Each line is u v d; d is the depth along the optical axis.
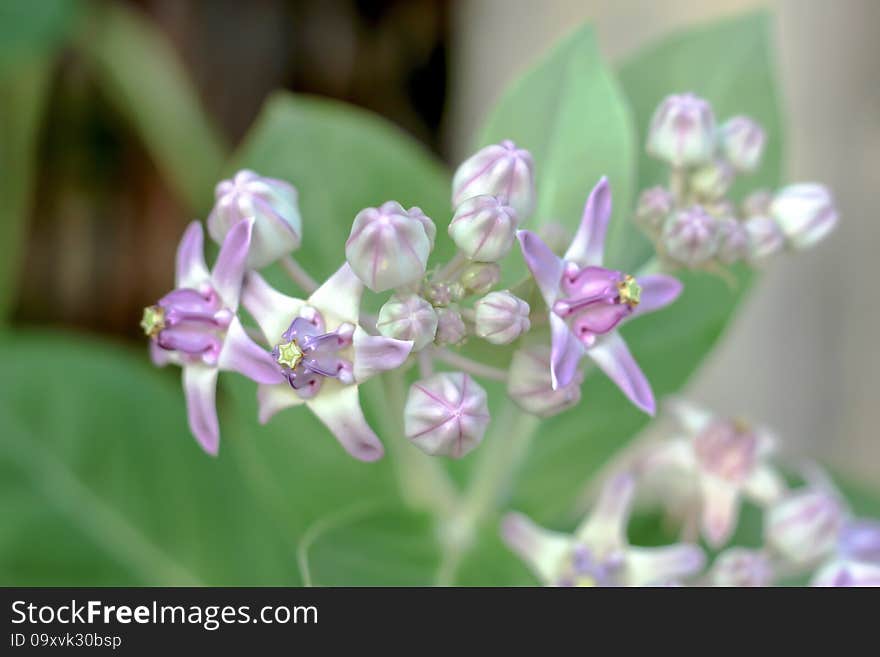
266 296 0.58
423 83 0.93
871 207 0.82
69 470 0.70
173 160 0.88
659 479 0.69
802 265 0.83
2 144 0.82
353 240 0.57
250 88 0.92
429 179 0.67
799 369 0.84
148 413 0.71
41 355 0.71
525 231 0.58
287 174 0.66
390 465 0.66
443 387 0.58
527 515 0.67
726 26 0.67
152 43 0.90
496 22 0.90
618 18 0.85
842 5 0.82
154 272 0.91
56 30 0.81
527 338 0.59
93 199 0.91
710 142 0.62
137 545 0.70
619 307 0.58
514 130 0.64
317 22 0.93
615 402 0.66
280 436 0.65
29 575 0.69
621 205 0.63
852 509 0.70
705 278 0.66
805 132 0.82
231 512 0.71
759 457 0.66
